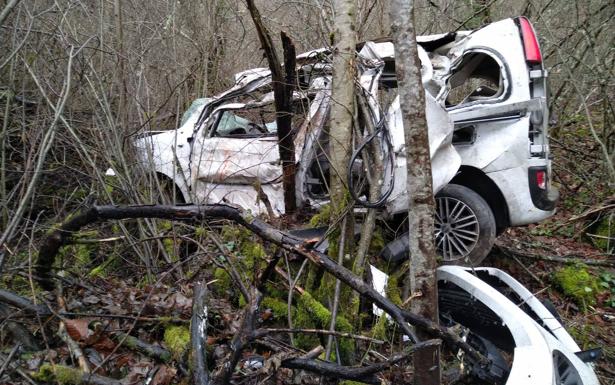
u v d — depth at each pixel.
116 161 4.44
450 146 4.16
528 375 2.53
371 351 3.12
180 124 5.62
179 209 2.80
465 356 2.98
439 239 4.58
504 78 4.31
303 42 7.27
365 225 3.66
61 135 4.22
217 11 7.64
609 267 4.86
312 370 2.38
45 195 4.36
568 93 7.33
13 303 2.77
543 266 4.96
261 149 4.77
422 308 2.52
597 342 3.83
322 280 3.54
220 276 3.62
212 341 2.89
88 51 4.78
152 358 2.72
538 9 7.44
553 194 4.39
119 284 3.56
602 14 6.75
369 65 4.30
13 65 3.77
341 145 3.76
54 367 2.34
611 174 5.76
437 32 8.84
